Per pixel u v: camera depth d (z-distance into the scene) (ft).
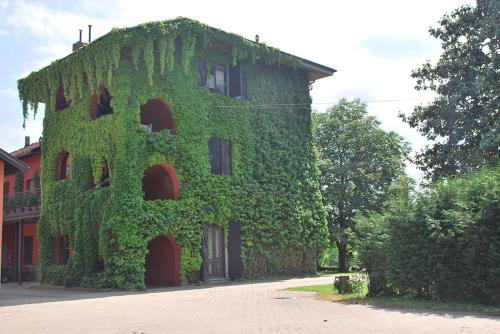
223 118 89.35
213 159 87.20
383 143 132.98
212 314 39.93
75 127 85.66
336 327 31.22
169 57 80.38
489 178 41.70
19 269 94.68
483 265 39.24
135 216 73.51
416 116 86.07
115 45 76.18
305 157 103.19
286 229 95.45
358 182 128.67
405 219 43.80
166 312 42.55
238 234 87.66
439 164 82.58
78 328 34.55
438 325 30.83
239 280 86.12
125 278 71.87
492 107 76.84
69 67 86.48
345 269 128.98
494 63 75.36
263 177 93.76
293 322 34.17
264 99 97.76
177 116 82.33
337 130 135.64
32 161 113.50
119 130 76.48
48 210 88.84
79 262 78.84
